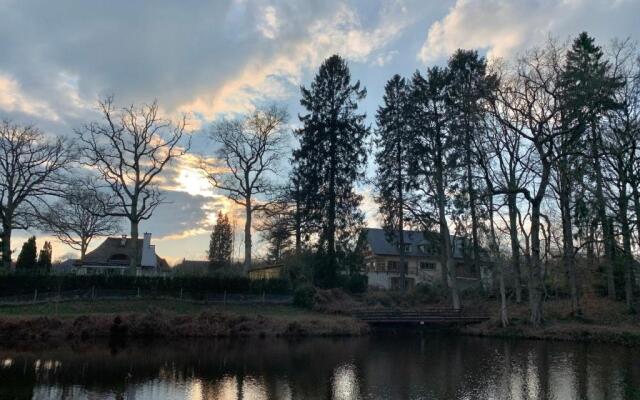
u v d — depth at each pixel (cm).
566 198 3428
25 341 2567
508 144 3406
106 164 4003
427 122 4322
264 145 4516
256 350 2516
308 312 3822
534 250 3338
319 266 4328
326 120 4512
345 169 4438
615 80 2894
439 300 4538
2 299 3159
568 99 3016
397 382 1742
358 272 4825
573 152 2978
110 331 2833
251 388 1603
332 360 2227
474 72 4081
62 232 4650
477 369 2025
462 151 3969
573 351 2605
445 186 4312
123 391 1516
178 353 2331
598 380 1794
